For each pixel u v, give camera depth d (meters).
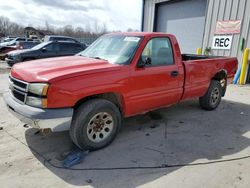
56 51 12.15
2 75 10.65
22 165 3.22
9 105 3.53
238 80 9.89
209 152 3.75
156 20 14.46
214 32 11.00
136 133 4.38
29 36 40.91
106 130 3.77
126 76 3.76
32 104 3.21
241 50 9.92
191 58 6.78
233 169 3.28
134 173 3.13
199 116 5.47
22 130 4.30
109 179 2.99
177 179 3.03
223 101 6.93
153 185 2.90
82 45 12.93
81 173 3.09
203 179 3.04
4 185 2.82
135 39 4.18
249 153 3.76
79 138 3.44
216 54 11.02
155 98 4.32
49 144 3.81
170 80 4.50
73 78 3.23
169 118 5.27
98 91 3.45
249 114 5.74
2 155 3.45
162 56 4.43
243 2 9.67
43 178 2.97
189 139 4.21
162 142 4.05
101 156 3.53
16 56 11.54
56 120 3.13
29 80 3.24
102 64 3.75
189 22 12.59
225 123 5.07
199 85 5.28
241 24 9.82
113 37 4.61
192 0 12.25
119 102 3.92
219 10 10.66
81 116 3.40
